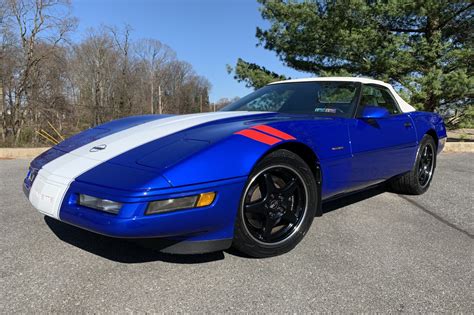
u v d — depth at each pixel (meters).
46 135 10.92
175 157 2.05
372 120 3.26
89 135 2.74
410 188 4.10
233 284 2.08
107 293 1.95
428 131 4.21
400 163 3.70
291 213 2.51
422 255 2.53
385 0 10.30
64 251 2.48
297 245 2.66
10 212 3.35
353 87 3.43
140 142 2.33
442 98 10.74
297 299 1.93
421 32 11.23
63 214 2.05
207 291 1.99
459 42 11.41
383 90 3.84
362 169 3.06
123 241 2.65
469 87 9.75
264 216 2.37
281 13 11.35
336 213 3.48
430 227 3.13
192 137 2.28
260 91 3.83
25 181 2.53
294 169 2.46
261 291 2.01
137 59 35.81
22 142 10.21
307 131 2.61
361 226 3.12
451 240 2.83
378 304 1.90
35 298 1.89
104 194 1.92
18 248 2.52
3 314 1.75
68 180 2.11
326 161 2.68
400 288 2.07
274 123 2.52
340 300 1.93
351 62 11.33
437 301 1.95
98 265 2.28
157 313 1.78
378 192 4.35
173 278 2.13
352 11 10.35
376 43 10.48
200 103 56.12
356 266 2.34
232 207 2.11
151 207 1.88
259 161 2.26
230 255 2.46
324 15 11.12
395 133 3.54
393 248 2.64
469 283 2.14
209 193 2.01
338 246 2.66
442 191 4.47
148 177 1.93
